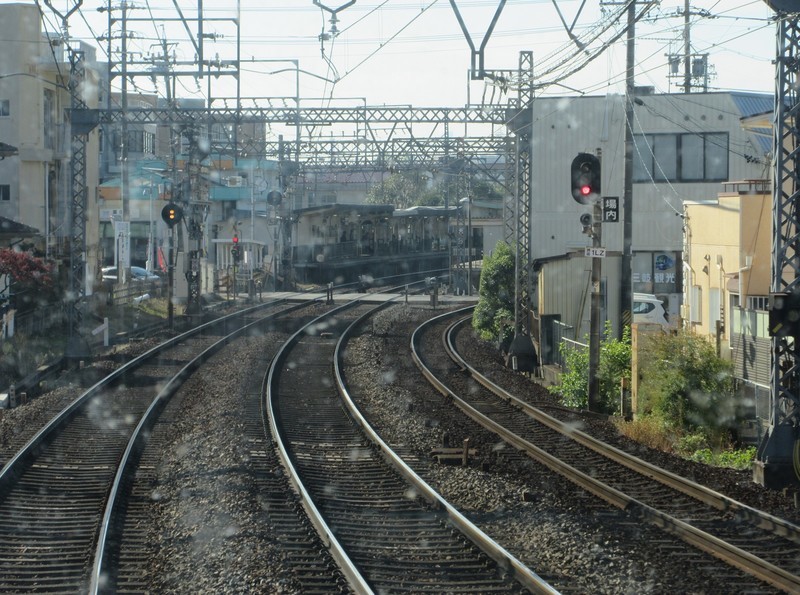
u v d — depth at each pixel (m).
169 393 44.59
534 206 73.50
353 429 35.97
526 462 30.14
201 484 26.16
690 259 49.06
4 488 25.91
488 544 19.97
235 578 18.08
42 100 79.06
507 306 71.94
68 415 37.06
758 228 40.31
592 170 40.06
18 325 58.75
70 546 20.91
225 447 30.69
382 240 147.00
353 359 58.16
